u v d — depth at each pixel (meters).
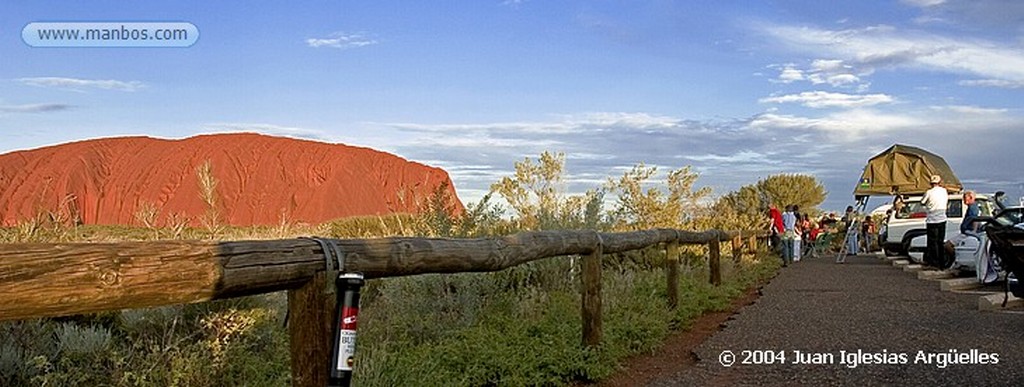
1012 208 15.14
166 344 5.64
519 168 15.84
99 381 5.09
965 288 14.41
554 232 6.82
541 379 6.06
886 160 30.92
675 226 19.97
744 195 48.34
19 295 2.51
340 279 3.39
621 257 13.26
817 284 15.91
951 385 6.31
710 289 11.84
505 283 8.95
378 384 5.05
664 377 6.77
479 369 5.90
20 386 4.93
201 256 3.06
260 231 11.94
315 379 3.52
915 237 22.11
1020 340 8.34
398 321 7.25
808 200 48.44
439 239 5.09
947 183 30.66
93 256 2.73
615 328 7.59
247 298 6.22
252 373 5.48
